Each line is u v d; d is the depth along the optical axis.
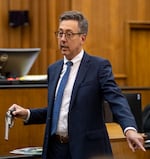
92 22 14.27
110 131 6.37
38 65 14.35
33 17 14.51
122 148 6.01
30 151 5.88
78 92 4.93
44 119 5.47
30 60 8.27
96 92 4.94
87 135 4.86
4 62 8.02
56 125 5.00
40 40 14.47
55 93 5.14
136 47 14.89
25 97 6.65
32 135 6.59
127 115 4.62
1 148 6.43
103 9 14.39
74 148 4.84
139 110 7.03
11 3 14.36
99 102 4.99
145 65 15.02
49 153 5.09
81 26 4.97
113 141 5.94
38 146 6.60
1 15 14.23
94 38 14.30
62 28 4.95
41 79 7.77
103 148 4.93
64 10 14.27
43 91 6.76
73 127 4.88
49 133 5.08
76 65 5.09
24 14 14.14
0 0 14.20
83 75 5.00
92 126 4.91
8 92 6.55
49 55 14.36
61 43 4.99
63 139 4.99
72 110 4.90
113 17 14.52
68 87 5.02
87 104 4.90
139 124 7.00
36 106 6.71
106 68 5.01
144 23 14.83
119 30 14.60
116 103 4.73
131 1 14.70
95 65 5.03
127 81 14.70
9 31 14.30
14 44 14.35
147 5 14.88
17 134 6.50
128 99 7.00
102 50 14.41
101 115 5.03
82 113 4.88
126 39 14.64
